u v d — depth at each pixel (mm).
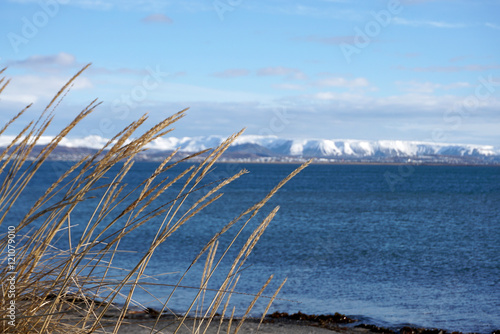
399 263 17031
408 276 14492
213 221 32281
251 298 10664
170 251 18250
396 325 9016
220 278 12836
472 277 14430
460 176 162250
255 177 143500
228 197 60781
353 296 11508
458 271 15508
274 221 32844
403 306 10594
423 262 17281
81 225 26000
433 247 21266
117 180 2295
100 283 2535
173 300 9625
